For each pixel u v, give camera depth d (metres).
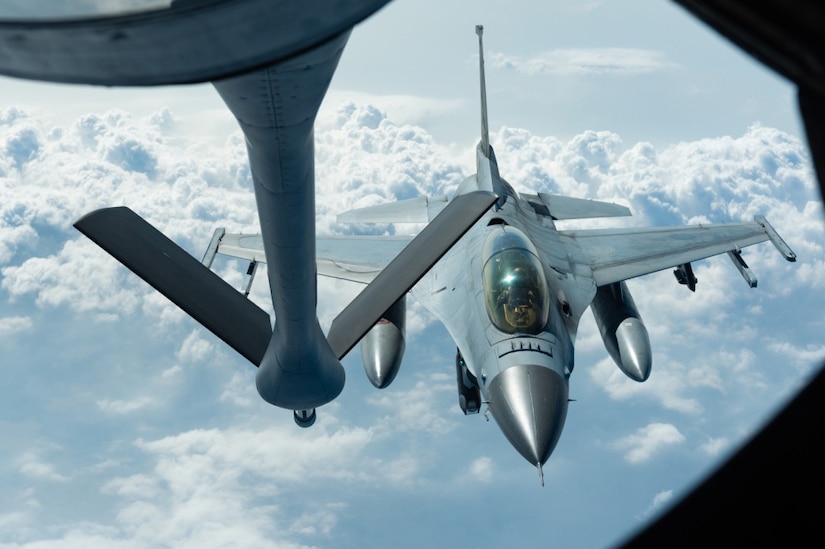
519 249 22.16
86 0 4.41
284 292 11.60
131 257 14.88
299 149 8.57
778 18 2.38
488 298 21.67
